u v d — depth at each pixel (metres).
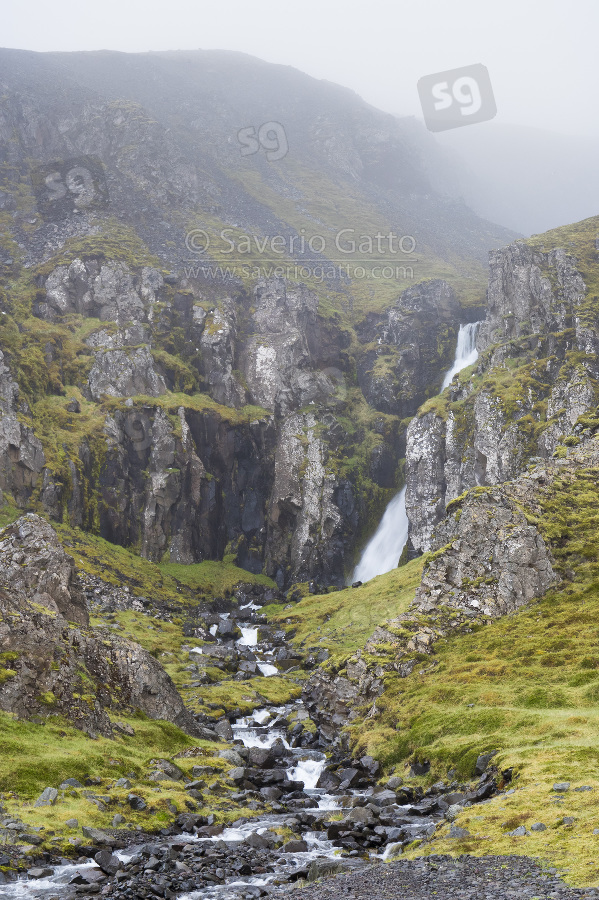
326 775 65.62
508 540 94.31
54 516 174.25
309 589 191.00
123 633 127.75
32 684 62.28
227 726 87.38
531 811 38.03
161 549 193.62
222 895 32.97
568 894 25.53
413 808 49.41
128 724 68.56
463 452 182.12
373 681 83.19
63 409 194.88
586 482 111.81
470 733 61.97
